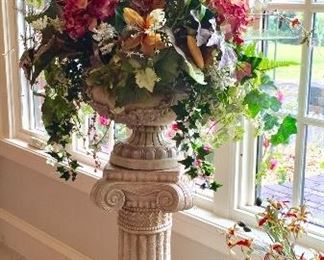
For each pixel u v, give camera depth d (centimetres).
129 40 136
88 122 234
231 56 138
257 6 153
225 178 214
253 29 167
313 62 190
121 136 260
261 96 152
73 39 146
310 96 192
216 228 213
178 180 159
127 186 157
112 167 160
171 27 140
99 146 183
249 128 206
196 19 135
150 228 163
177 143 150
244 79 147
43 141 304
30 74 162
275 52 196
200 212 224
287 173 202
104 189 156
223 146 212
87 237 285
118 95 139
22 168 318
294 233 172
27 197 319
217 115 151
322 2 184
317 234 192
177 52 134
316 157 194
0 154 327
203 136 158
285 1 192
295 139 197
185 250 234
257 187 213
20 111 321
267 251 159
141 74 134
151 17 134
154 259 165
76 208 288
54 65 151
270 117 165
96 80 142
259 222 160
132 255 165
